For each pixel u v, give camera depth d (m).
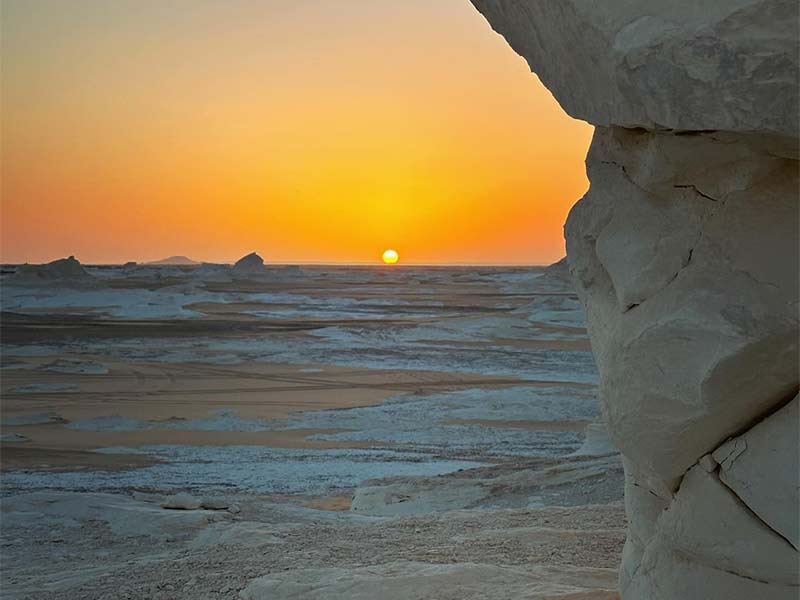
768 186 3.22
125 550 9.66
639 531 4.25
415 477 14.24
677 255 3.40
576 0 2.96
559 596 4.81
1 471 17.22
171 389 29.03
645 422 3.56
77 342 41.88
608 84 3.02
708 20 2.59
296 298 78.06
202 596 5.93
